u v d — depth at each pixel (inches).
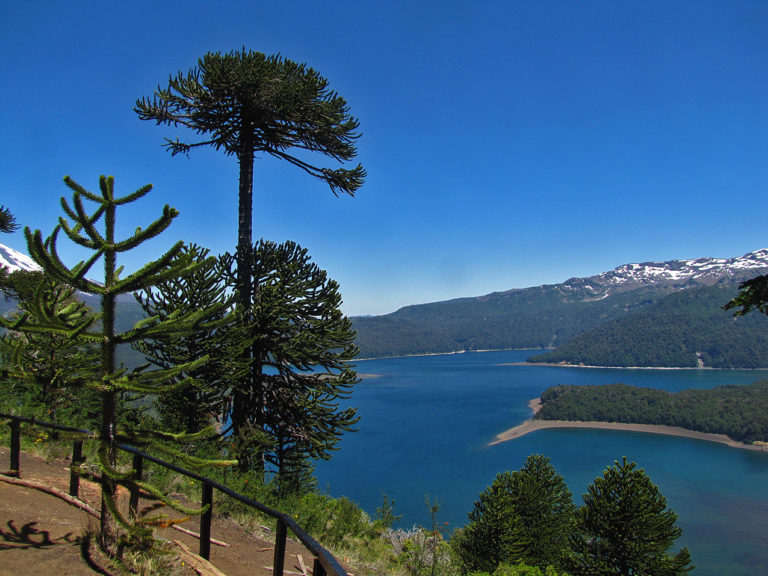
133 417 445.4
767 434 5570.9
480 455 4431.6
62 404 407.5
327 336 557.9
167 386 167.0
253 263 582.2
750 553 2755.9
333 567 114.0
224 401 519.2
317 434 549.0
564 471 4101.9
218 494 373.1
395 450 4608.8
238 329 476.4
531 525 1037.2
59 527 205.8
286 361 556.7
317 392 557.0
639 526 902.4
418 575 412.8
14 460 270.4
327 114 590.2
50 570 165.3
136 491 164.7
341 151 639.8
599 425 6259.8
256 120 592.7
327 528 429.7
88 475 167.0
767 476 4237.2
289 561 290.4
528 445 4928.6
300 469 544.4
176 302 449.4
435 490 3376.0
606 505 934.4
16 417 270.8
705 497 3718.0
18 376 170.2
